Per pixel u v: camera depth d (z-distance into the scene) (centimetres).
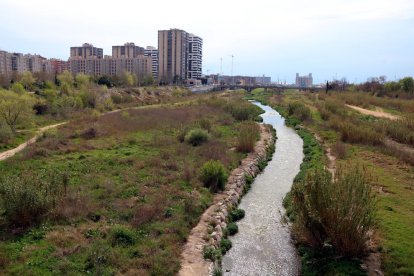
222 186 1955
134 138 3209
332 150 2830
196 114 4888
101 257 1087
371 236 1268
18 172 1991
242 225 1620
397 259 1127
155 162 2283
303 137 3747
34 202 1323
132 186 1830
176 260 1165
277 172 2506
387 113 5238
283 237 1495
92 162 2267
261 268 1254
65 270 1022
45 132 3238
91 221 1390
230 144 3097
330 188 1209
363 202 1163
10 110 3512
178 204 1631
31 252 1107
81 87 6212
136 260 1119
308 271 1187
